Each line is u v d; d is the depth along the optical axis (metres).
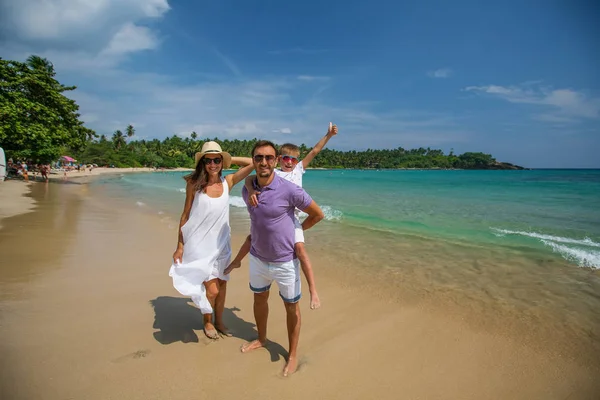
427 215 11.95
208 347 3.13
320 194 21.56
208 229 3.15
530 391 2.64
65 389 2.43
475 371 2.89
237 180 3.52
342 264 6.07
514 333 3.55
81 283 4.62
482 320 3.85
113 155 90.06
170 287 4.59
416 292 4.71
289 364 2.82
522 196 19.48
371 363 2.98
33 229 8.14
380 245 7.47
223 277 3.34
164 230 8.60
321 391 2.58
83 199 15.84
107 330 3.34
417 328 3.65
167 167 104.56
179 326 3.51
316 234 8.61
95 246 6.69
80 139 28.95
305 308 4.19
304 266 2.81
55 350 2.93
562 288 4.86
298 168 3.96
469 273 5.55
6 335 3.12
